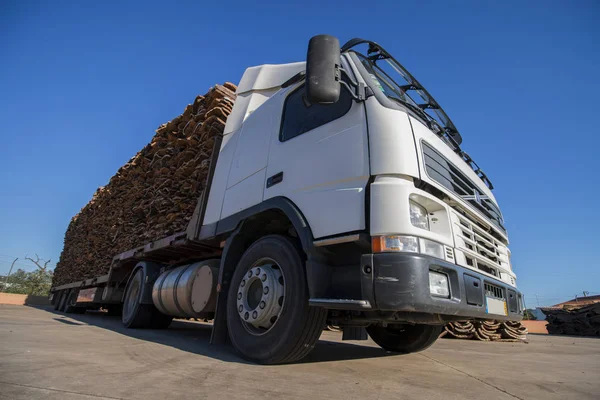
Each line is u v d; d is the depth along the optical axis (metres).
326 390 2.06
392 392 2.11
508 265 3.51
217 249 4.84
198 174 5.05
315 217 2.74
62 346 3.30
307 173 2.99
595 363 4.23
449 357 4.19
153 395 1.78
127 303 6.38
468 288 2.51
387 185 2.42
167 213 5.74
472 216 3.12
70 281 11.82
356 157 2.66
